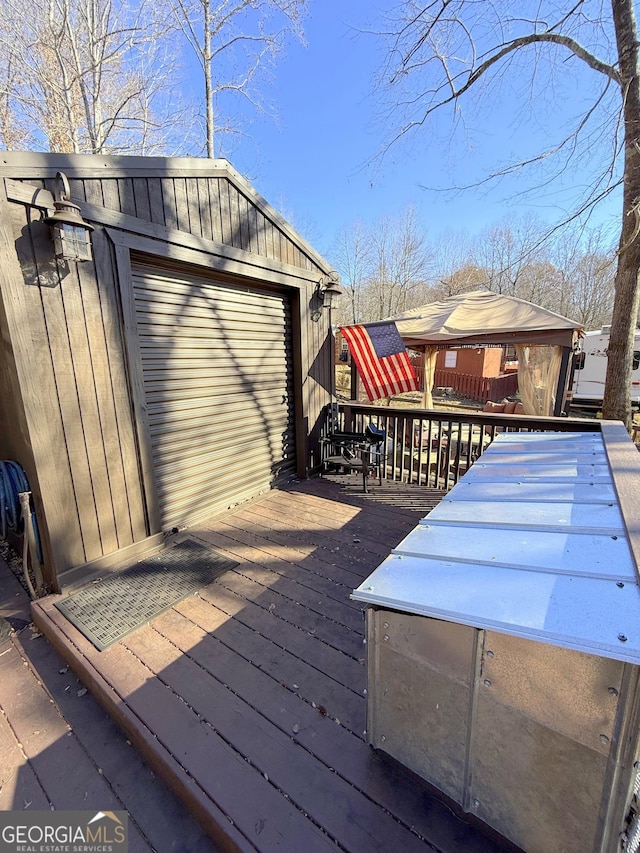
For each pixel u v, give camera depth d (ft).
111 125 28.99
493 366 52.19
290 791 4.17
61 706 5.62
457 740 3.59
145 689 5.49
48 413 7.36
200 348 10.75
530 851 3.35
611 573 3.36
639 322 31.96
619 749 2.65
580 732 2.82
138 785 4.56
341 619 6.95
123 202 8.23
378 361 17.63
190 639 6.48
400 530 10.48
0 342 7.45
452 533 4.57
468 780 3.61
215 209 10.23
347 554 9.23
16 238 6.71
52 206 7.07
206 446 11.20
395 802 4.00
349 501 12.61
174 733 4.84
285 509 11.96
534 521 4.62
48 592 7.89
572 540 4.06
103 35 25.50
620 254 15.78
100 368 8.17
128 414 8.80
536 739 3.07
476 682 3.30
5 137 26.35
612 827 2.82
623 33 14.02
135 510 9.13
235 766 4.44
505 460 7.72
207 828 4.08
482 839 3.66
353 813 3.94
